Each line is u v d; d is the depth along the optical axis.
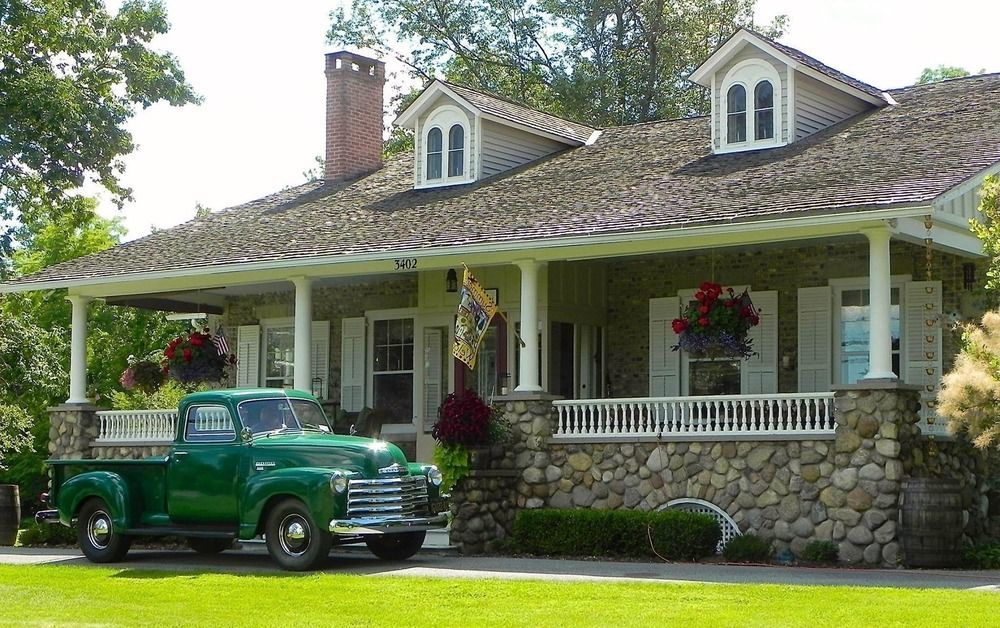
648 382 22.50
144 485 17.56
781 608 11.82
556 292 22.00
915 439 16.91
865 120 21.81
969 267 19.30
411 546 17.39
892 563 16.22
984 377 15.05
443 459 19.17
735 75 22.05
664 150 23.44
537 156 25.72
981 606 11.73
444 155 24.89
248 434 16.70
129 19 30.78
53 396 34.19
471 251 19.41
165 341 40.91
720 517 17.83
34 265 43.22
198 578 14.98
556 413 19.69
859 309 20.48
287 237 22.92
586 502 18.91
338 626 11.45
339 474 15.86
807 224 16.55
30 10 29.31
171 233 26.12
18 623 11.99
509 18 44.81
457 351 19.25
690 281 22.14
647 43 42.97
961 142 18.44
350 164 28.23
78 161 29.47
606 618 11.51
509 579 14.49
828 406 17.17
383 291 25.06
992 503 18.66
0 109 28.12
